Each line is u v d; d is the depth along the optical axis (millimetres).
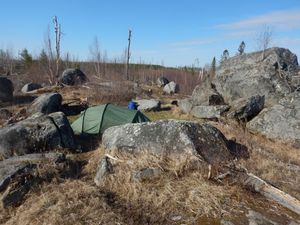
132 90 18984
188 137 6203
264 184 5488
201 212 4684
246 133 10500
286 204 5074
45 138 6773
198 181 5355
